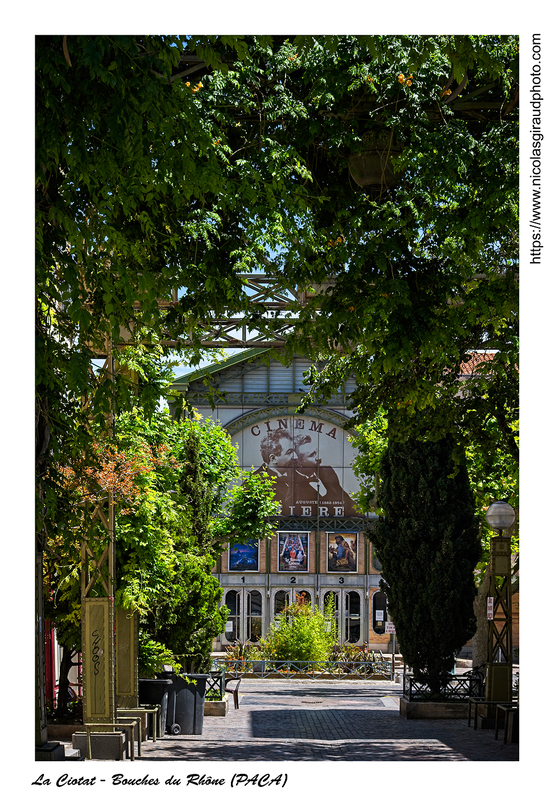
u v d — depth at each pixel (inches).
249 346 696.4
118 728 488.4
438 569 740.0
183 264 410.0
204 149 301.9
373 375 479.2
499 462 769.6
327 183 432.5
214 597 678.5
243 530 991.0
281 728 646.5
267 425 1713.8
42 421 383.2
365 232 424.2
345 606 1674.5
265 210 366.9
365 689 1013.8
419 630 743.1
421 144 390.0
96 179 300.5
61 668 619.2
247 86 382.9
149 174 300.5
